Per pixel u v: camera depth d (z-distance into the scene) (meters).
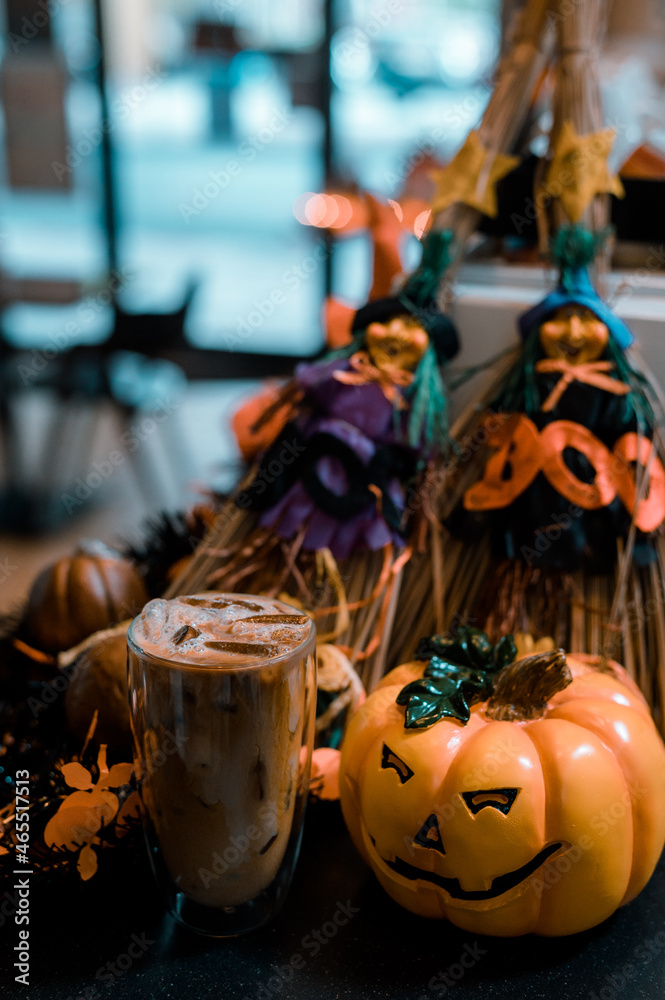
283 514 0.71
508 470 0.70
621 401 0.69
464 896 0.58
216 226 4.30
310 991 0.58
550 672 0.59
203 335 3.46
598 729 0.59
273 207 4.28
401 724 0.60
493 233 0.80
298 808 0.60
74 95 3.33
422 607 0.73
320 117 3.26
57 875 0.61
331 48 3.14
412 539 0.73
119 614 0.76
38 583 0.76
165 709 0.56
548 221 0.74
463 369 0.78
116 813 0.61
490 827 0.56
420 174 1.30
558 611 0.71
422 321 0.71
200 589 0.73
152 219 4.27
